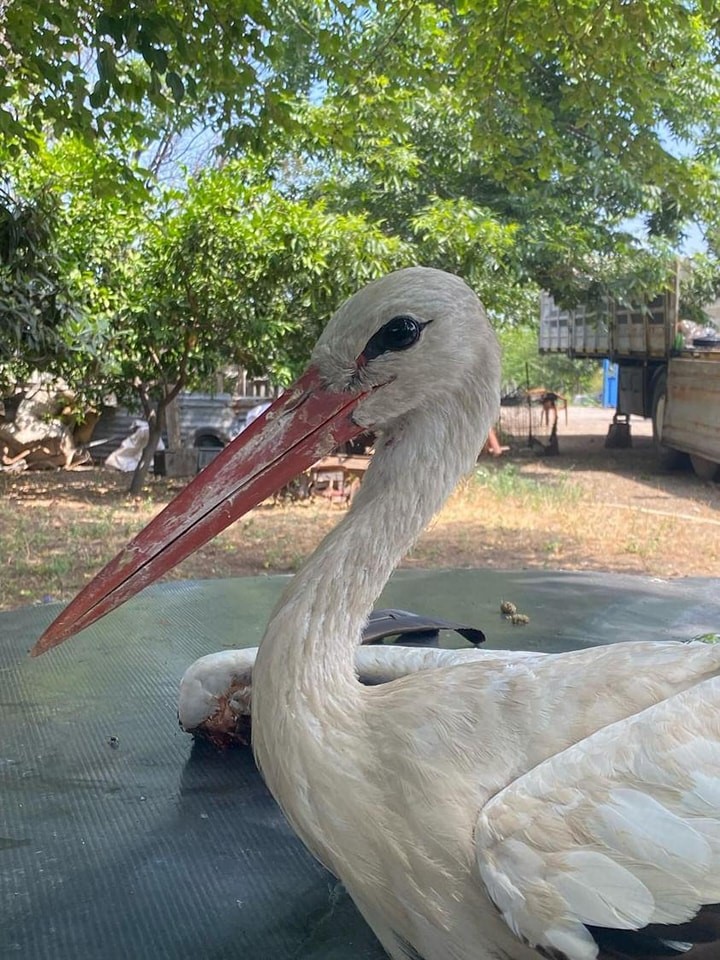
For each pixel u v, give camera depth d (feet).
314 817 1.01
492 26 3.57
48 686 2.08
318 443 1.17
